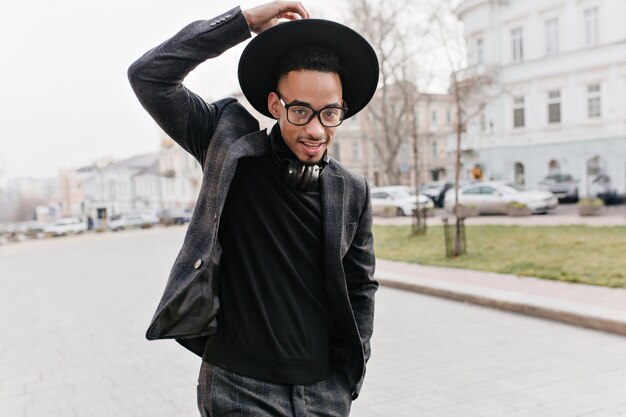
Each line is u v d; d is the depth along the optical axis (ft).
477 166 106.63
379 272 31.42
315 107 4.68
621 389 13.21
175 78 4.73
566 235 42.68
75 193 283.79
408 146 169.89
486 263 32.42
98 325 22.54
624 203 82.02
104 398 13.88
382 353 16.76
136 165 228.43
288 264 4.93
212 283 4.85
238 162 5.02
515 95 101.04
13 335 21.40
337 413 5.07
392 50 99.71
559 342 17.26
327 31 4.74
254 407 4.71
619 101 86.94
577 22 91.20
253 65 4.95
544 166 96.27
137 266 44.55
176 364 16.63
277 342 4.83
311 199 5.08
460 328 19.43
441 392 13.38
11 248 90.53
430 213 75.97
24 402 13.76
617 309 19.35
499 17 102.58
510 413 12.02
